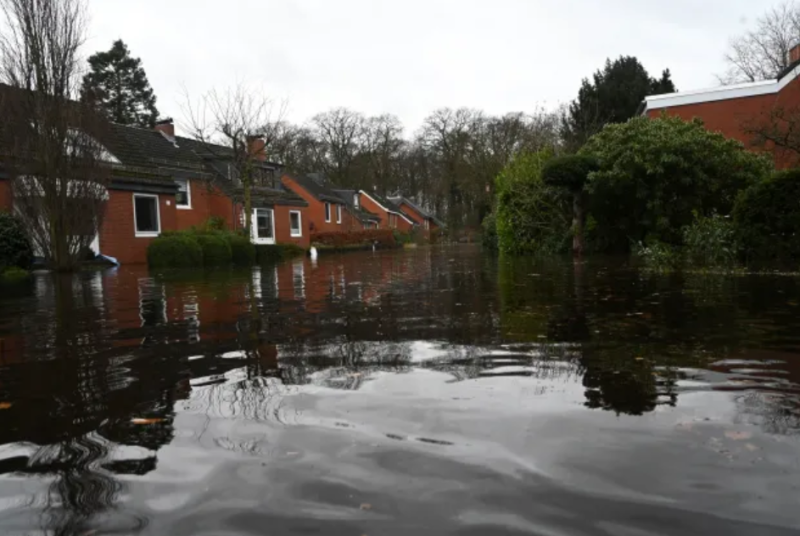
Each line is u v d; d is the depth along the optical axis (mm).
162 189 20031
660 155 13773
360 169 58906
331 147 58125
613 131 15602
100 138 14516
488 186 44594
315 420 2346
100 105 14734
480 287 7824
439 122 53875
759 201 10367
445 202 58750
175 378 3131
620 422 2227
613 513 1544
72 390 2969
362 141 58875
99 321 5473
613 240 16172
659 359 3244
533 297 6371
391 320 4996
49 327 5191
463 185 49719
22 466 1984
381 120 59656
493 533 1462
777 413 2289
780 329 4055
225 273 13203
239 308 6180
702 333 3975
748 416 2258
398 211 58344
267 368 3293
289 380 2998
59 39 13586
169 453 2055
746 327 4156
